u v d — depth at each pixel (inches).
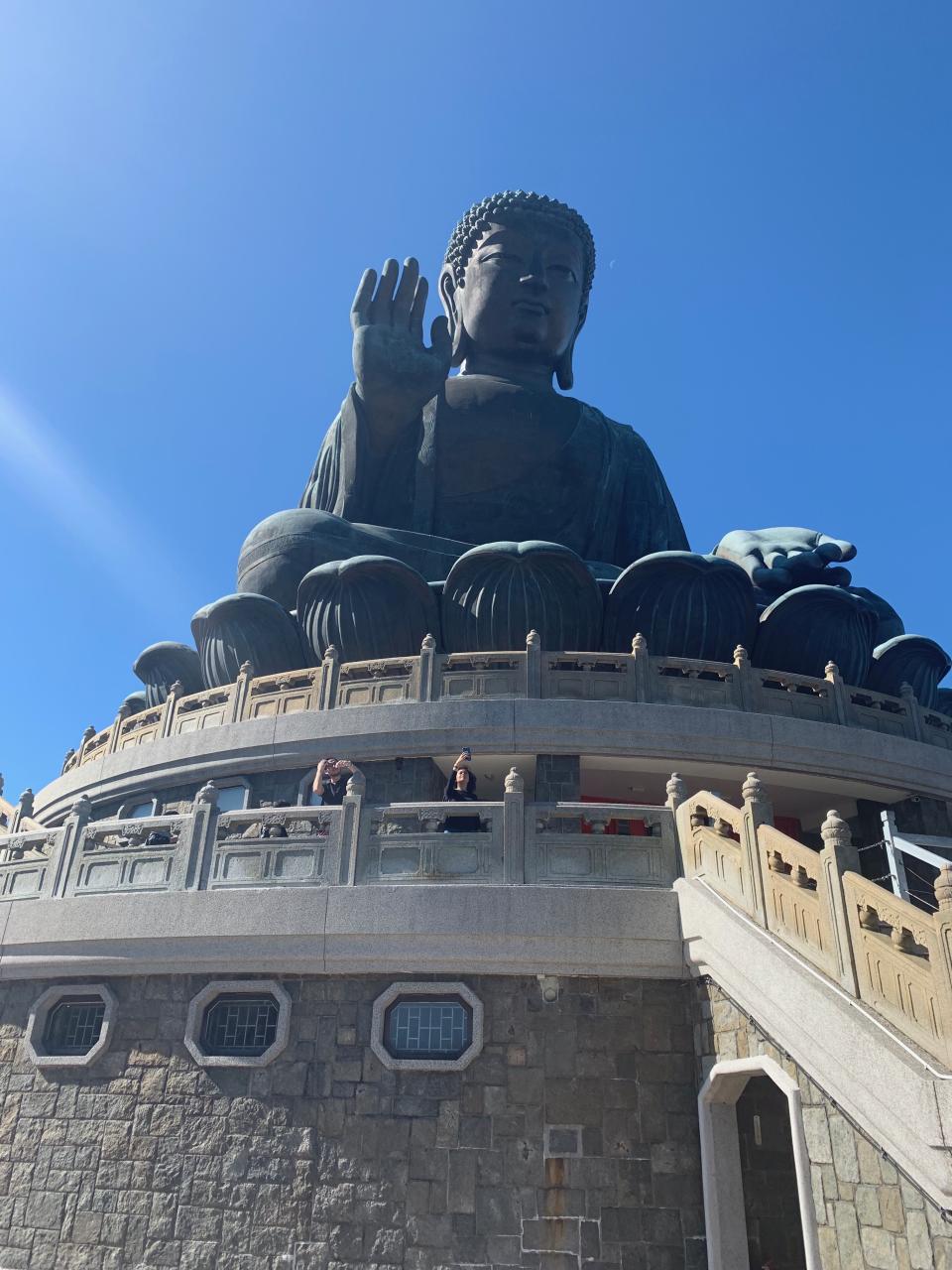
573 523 1228.5
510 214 1381.6
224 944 538.6
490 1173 478.0
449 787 619.2
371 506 1180.5
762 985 413.7
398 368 1127.0
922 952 352.8
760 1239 487.5
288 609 1035.3
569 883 526.6
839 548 1064.2
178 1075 527.2
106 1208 509.0
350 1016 519.2
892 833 641.6
